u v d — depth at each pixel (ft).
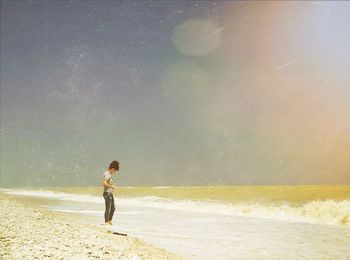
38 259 16.74
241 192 114.21
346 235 36.45
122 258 19.35
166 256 22.30
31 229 25.17
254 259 24.14
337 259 24.45
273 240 32.86
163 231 38.60
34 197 125.08
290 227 43.19
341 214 51.08
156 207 79.36
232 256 25.00
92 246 21.43
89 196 136.05
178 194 128.36
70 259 17.60
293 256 25.31
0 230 23.25
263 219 52.95
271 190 106.22
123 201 103.50
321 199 75.51
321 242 31.81
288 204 74.49
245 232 38.42
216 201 91.91
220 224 46.19
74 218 46.88
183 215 59.72
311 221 49.44
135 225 44.27
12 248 18.37
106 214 39.93
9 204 47.14
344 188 88.84
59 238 22.70
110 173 40.57
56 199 110.42
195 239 33.01
